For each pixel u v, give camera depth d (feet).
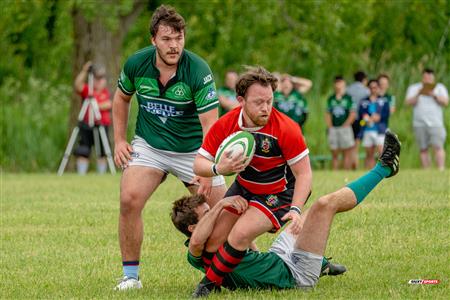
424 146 147.13
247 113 47.21
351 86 149.89
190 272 59.36
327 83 191.11
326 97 182.19
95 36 163.22
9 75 204.54
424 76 145.79
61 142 170.30
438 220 73.92
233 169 46.91
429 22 200.64
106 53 163.84
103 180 125.59
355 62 195.62
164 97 52.95
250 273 49.75
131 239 53.06
